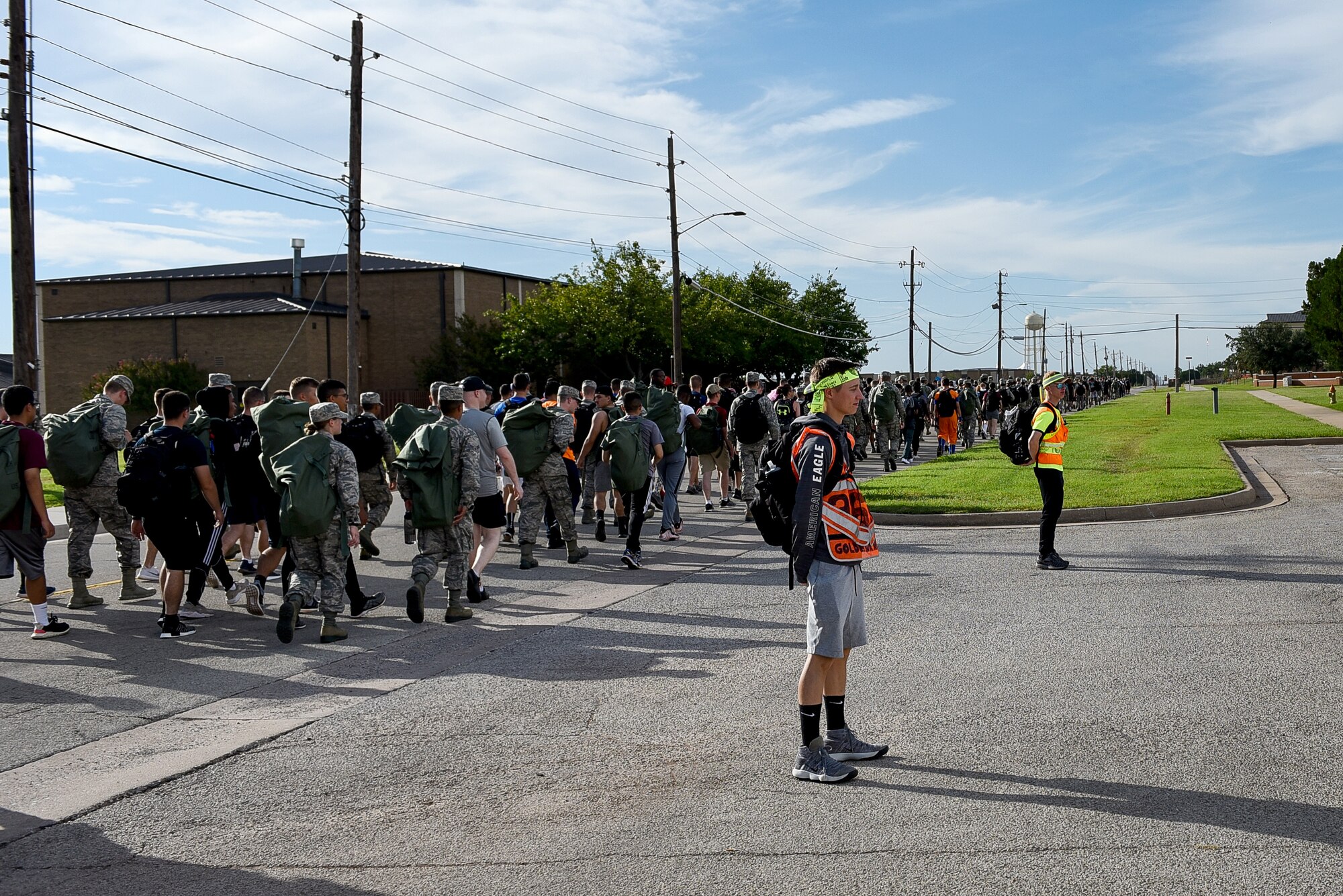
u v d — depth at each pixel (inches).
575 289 2202.3
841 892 153.5
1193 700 240.4
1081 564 425.7
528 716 247.6
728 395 703.1
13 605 408.8
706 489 667.4
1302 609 328.8
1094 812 178.9
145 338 2101.4
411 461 344.5
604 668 289.7
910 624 328.8
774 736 227.0
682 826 180.5
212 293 2437.3
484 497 390.9
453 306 2262.6
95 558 536.7
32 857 176.6
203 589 384.5
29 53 729.0
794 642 311.3
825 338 3245.6
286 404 400.8
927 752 212.5
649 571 451.5
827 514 198.8
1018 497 631.8
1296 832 168.4
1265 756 202.5
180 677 294.0
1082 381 2923.2
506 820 186.2
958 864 160.9
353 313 1027.3
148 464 338.6
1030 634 310.8
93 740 240.1
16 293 729.6
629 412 469.4
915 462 1017.5
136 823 190.2
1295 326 4781.0
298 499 319.3
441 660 307.0
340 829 185.0
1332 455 919.7
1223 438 1072.2
